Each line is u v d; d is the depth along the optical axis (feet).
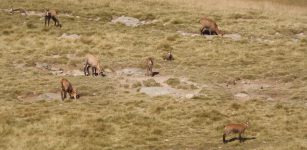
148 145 338.95
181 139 349.82
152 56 570.46
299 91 453.17
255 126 370.53
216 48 594.24
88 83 484.33
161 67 534.78
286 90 460.14
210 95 444.55
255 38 633.20
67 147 333.83
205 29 651.66
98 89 465.88
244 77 497.87
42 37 635.25
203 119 386.73
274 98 443.32
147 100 433.89
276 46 601.21
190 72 516.73
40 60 558.97
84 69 517.55
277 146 325.62
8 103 428.97
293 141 337.11
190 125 377.50
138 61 550.77
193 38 629.51
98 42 616.80
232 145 335.26
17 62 553.23
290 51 582.76
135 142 344.49
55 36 640.17
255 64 542.16
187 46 602.03
